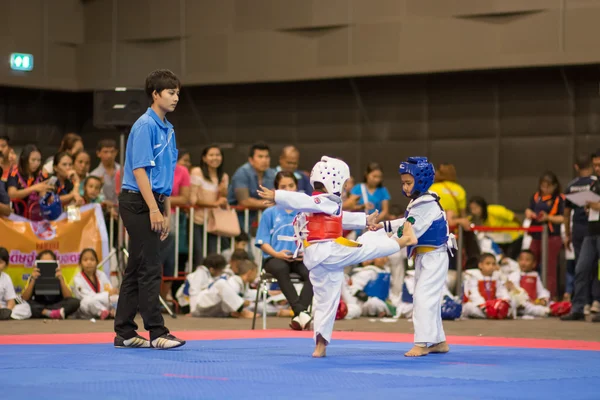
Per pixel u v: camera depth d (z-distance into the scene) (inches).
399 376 207.0
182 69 717.9
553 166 643.5
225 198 506.0
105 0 737.6
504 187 656.4
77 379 197.6
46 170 508.4
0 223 463.5
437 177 542.0
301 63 684.1
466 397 171.6
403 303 495.5
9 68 709.9
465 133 666.2
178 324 420.5
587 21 604.1
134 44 730.2
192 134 737.0
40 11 724.7
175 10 719.1
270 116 716.7
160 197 277.4
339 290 255.9
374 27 662.5
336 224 253.6
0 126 725.9
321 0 675.4
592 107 633.0
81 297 456.4
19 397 168.4
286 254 390.3
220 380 196.9
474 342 321.7
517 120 653.3
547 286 549.0
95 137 750.5
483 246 552.4
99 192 502.0
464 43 637.3
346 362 239.1
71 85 737.6
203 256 510.6
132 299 280.4
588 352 276.7
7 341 305.3
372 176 546.3
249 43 698.2
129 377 201.8
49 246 474.9
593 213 470.9
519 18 622.5
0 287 446.6
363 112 692.7
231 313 481.4
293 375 207.6
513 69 639.1
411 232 257.9
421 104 677.9
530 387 188.4
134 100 462.3
